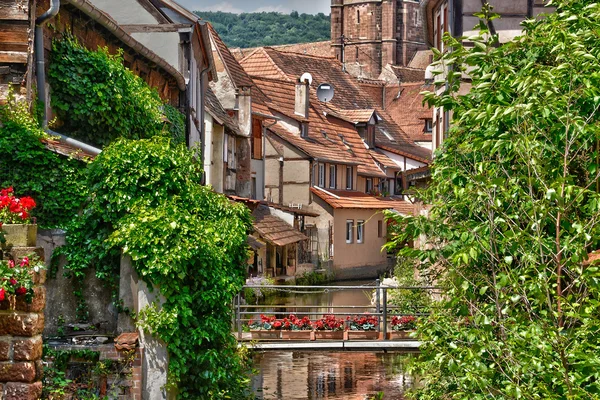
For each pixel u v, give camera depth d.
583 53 10.57
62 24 19.89
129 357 14.18
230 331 16.55
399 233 12.05
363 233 71.00
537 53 12.99
